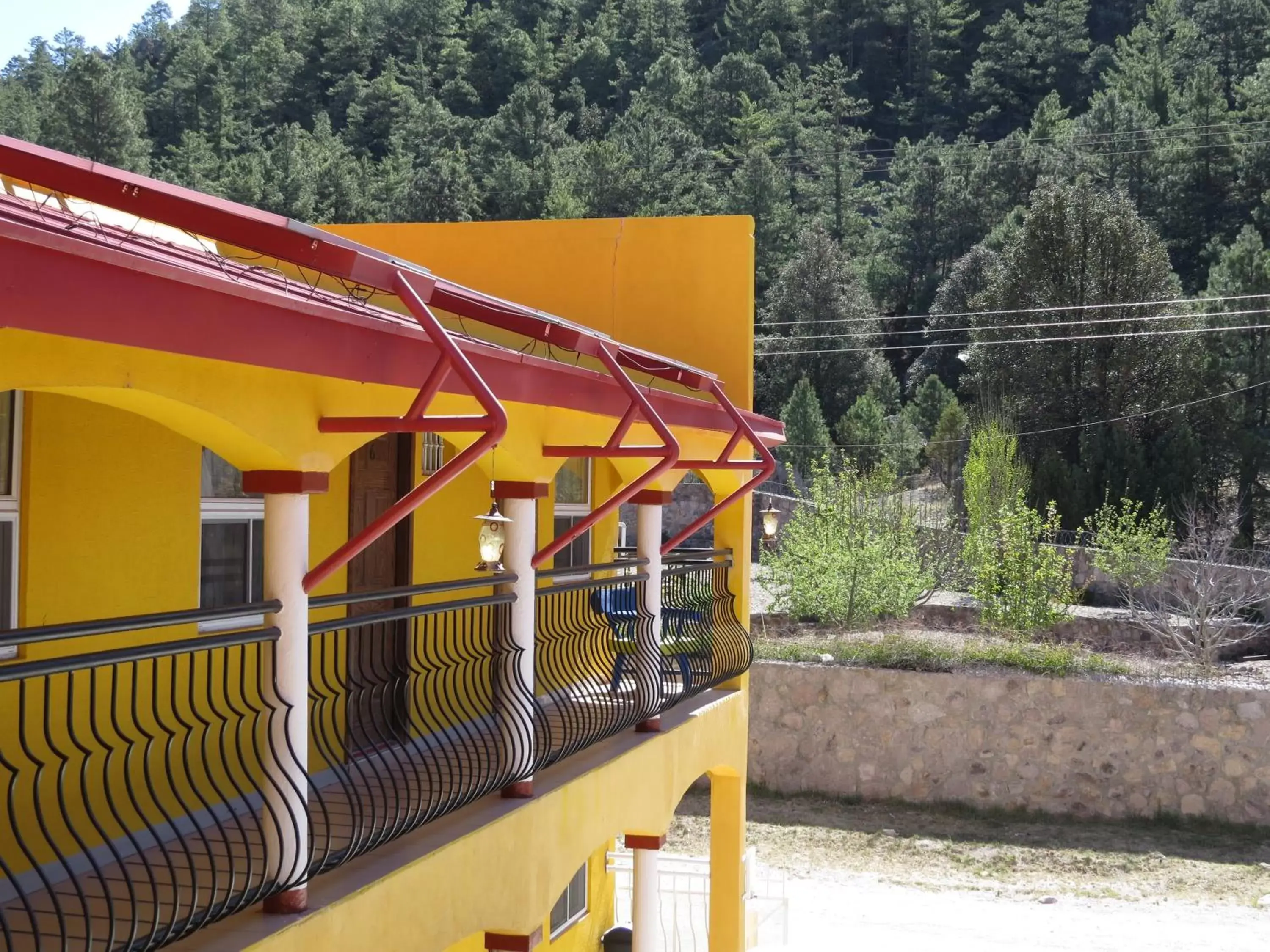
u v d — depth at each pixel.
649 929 9.61
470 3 116.56
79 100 71.44
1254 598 24.75
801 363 56.88
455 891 5.87
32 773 5.50
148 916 4.84
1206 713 19.94
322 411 4.94
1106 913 16.64
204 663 6.58
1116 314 43.72
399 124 87.19
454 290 6.91
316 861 5.08
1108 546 27.00
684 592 10.30
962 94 98.00
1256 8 77.94
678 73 93.31
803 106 89.75
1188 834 19.56
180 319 3.63
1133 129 67.94
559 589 7.45
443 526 9.48
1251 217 59.59
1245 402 42.72
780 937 15.41
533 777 7.12
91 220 4.42
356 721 8.23
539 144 79.62
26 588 5.55
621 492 6.58
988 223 68.69
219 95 86.25
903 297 68.94
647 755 8.74
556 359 8.66
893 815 20.53
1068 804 20.31
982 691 20.78
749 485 8.94
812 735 21.44
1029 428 44.28
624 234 12.45
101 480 5.97
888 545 25.91
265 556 4.86
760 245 68.00
